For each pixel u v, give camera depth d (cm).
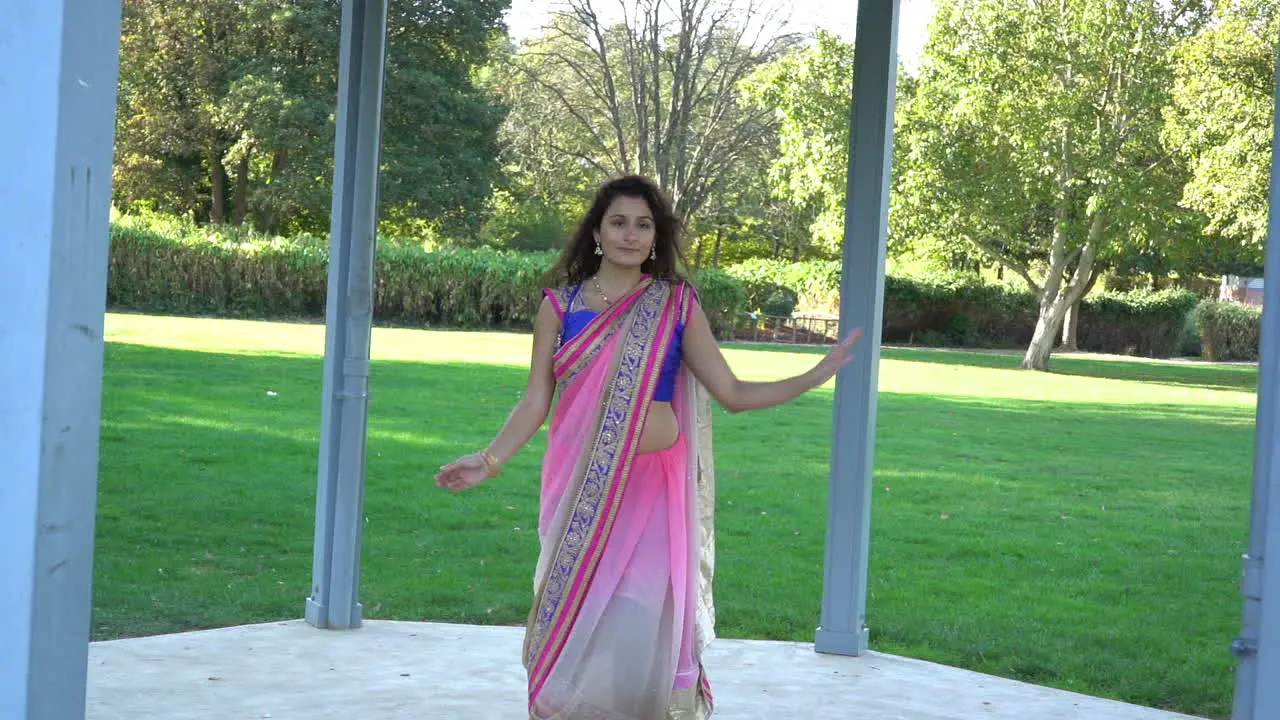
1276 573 176
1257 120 2298
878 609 673
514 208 4012
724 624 621
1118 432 1598
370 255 531
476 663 479
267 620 573
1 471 170
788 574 751
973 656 577
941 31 2617
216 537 759
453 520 855
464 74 3803
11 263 169
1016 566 802
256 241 3030
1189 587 753
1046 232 3316
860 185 506
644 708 313
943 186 2642
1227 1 2316
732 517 932
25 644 170
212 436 1141
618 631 311
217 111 3612
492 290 3102
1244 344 3825
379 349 2288
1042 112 2547
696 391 331
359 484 535
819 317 3434
